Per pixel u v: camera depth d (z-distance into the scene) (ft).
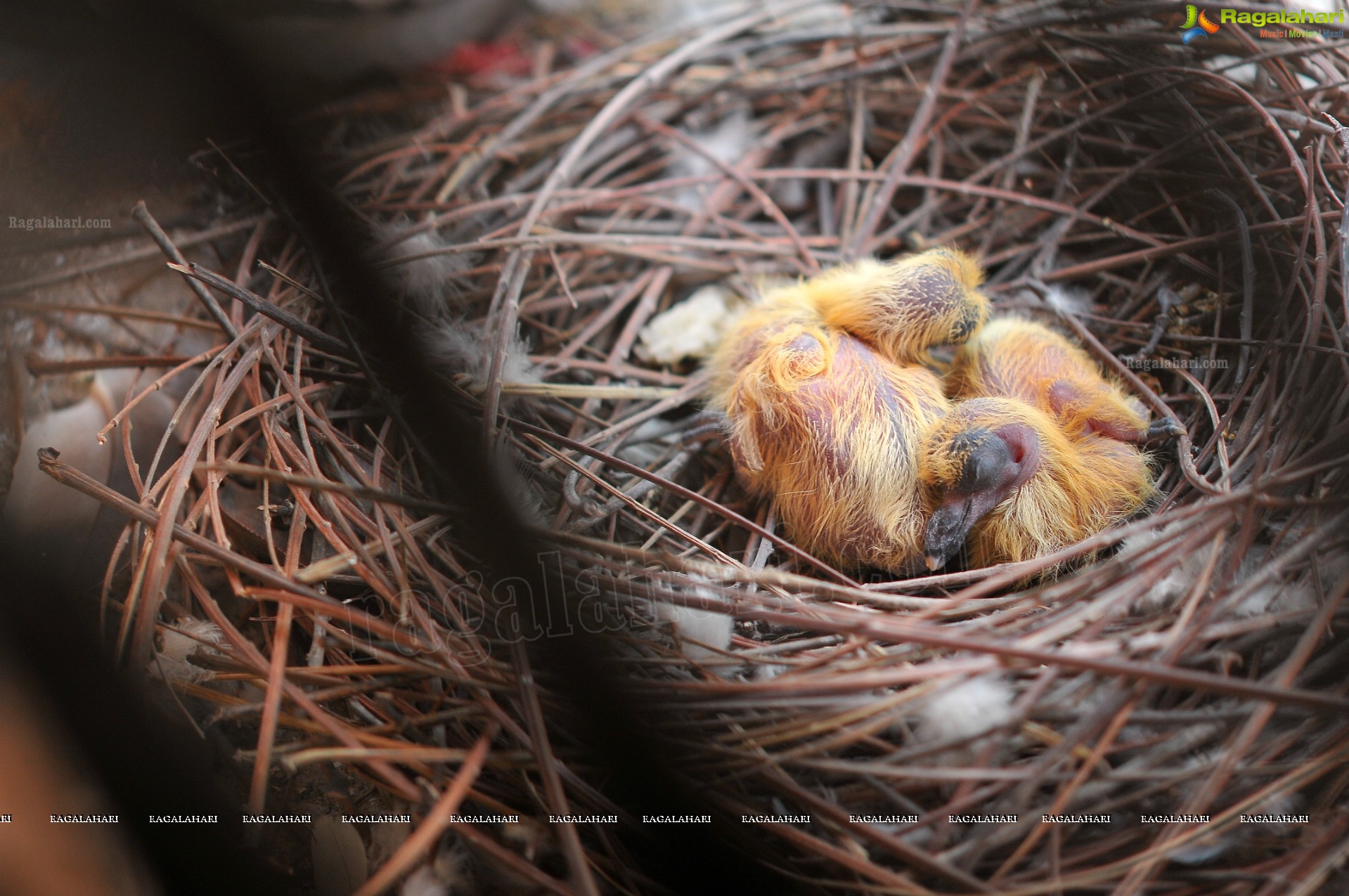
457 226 1.57
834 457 1.36
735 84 1.69
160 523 1.24
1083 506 1.35
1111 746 1.18
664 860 1.19
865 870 1.15
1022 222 1.57
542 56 1.82
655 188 1.60
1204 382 1.42
